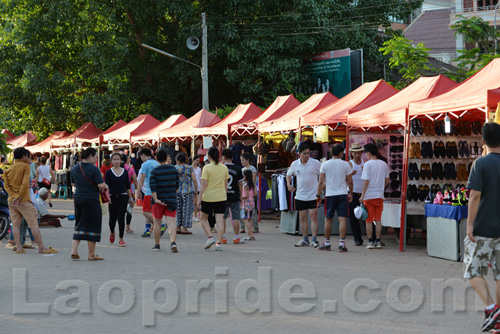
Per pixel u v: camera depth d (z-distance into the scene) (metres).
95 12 34.00
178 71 35.19
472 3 52.22
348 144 14.59
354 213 12.98
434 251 11.69
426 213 11.98
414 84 14.39
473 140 13.28
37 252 12.70
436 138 13.18
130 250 12.91
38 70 34.12
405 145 12.55
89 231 11.43
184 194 15.47
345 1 35.97
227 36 33.06
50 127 38.41
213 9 34.00
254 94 34.31
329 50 34.31
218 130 20.88
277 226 18.02
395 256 11.82
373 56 35.12
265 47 32.91
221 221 12.87
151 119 27.77
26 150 12.46
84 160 11.55
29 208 12.45
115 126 30.88
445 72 24.70
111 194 13.53
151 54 36.34
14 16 34.47
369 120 13.75
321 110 16.55
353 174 13.42
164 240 14.73
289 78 32.78
